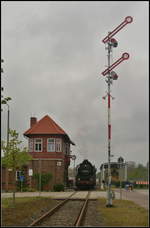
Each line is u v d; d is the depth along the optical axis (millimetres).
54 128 64938
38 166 63969
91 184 62156
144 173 112312
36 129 65188
